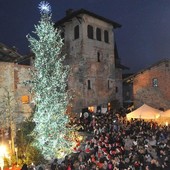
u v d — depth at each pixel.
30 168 19.09
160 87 35.44
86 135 27.53
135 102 37.38
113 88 43.25
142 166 18.52
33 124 25.50
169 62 35.28
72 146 23.97
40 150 23.27
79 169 17.67
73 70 41.03
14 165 20.95
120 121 30.31
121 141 22.72
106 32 43.50
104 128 26.17
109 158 19.25
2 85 27.22
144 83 36.78
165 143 22.67
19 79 28.50
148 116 28.09
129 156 19.47
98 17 41.53
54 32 25.30
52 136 23.80
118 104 42.09
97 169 17.50
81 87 39.50
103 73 42.00
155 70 36.00
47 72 24.42
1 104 26.77
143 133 24.45
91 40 40.94
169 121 32.78
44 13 25.53
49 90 24.11
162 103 35.06
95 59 41.19
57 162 19.39
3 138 25.39
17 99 28.03
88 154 21.11
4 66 27.53
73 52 41.41
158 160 20.11
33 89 24.94
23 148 23.34
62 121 24.38
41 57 24.48
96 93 40.66
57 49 25.11
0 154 20.27
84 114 35.75
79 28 40.47
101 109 39.91
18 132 25.50
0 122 26.14
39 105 24.03
